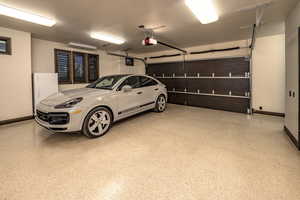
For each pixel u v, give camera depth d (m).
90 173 1.94
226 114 5.14
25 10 2.95
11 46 4.07
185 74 6.80
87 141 2.91
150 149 2.59
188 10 3.01
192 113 5.26
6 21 3.55
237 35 4.77
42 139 3.01
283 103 4.72
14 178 1.84
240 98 5.43
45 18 3.29
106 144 2.79
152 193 1.60
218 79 5.89
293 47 2.83
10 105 4.12
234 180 1.79
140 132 3.40
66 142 2.87
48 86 4.86
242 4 2.75
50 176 1.88
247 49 5.25
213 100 6.05
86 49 6.36
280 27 4.02
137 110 4.19
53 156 2.36
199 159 2.26
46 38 4.99
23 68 4.32
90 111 2.99
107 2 2.68
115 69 7.51
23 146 2.70
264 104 5.07
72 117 2.73
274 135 3.18
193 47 6.47
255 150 2.52
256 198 1.52
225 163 2.14
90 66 6.56
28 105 4.47
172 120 4.37
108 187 1.70
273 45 4.78
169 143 2.82
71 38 5.00
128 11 3.04
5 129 3.61
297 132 2.58
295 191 1.60
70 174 1.92
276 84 4.80
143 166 2.09
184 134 3.28
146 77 4.79
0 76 3.93
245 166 2.06
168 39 5.23
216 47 5.90
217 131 3.45
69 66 5.86
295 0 2.60
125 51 7.58
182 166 2.09
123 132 3.40
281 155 2.35
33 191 1.63
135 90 4.12
